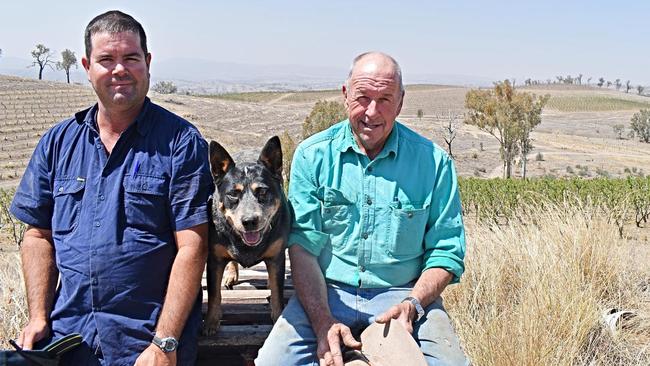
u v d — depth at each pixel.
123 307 1.80
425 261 2.00
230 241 1.95
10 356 1.66
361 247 1.95
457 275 1.97
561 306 2.49
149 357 1.75
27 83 44.69
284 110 48.12
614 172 27.86
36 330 1.79
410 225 1.95
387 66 1.90
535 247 3.08
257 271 2.68
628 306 2.82
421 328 1.87
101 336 1.78
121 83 1.80
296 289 1.93
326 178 1.98
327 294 1.96
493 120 23.88
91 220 1.81
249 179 1.90
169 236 1.87
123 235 1.80
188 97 50.81
